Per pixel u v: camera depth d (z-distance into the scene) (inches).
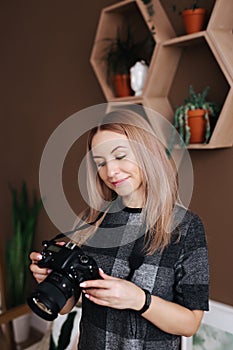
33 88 99.3
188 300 40.8
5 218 111.6
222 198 66.7
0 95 108.9
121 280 38.5
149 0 67.5
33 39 97.5
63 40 90.8
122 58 73.8
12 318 76.9
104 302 38.1
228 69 59.3
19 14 100.0
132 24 77.1
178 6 69.6
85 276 38.6
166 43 66.2
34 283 102.6
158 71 68.7
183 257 41.3
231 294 66.9
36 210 98.3
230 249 66.4
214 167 67.3
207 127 61.8
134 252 42.1
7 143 108.8
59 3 90.4
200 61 67.6
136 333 41.7
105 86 76.5
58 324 73.4
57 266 38.9
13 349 87.2
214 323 68.2
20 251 95.9
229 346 66.6
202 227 42.5
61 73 92.4
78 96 89.4
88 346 44.7
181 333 40.9
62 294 38.1
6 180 110.3
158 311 39.1
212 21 59.6
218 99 66.0
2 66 106.9
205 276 41.0
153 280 41.1
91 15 84.2
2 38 105.5
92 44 84.7
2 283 87.9
